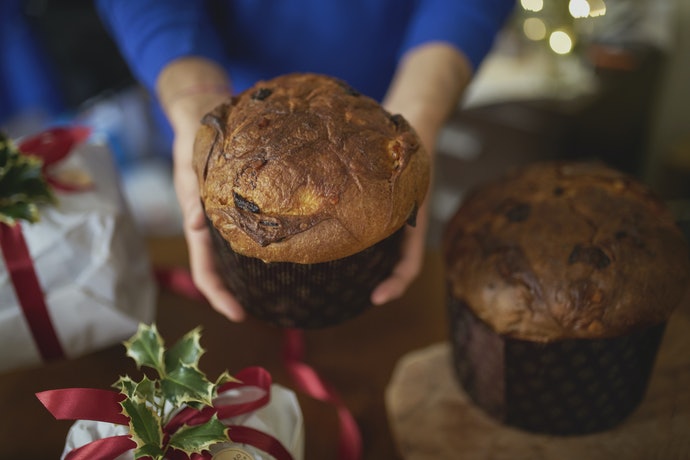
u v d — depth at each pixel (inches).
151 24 30.5
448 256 25.4
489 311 23.5
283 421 20.3
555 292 22.7
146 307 28.1
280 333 28.6
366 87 37.0
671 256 23.1
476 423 25.4
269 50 35.3
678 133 59.4
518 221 24.0
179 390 18.7
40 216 25.2
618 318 22.5
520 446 24.5
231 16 34.4
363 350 28.3
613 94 53.7
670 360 26.3
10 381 26.3
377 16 34.7
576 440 24.7
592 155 55.7
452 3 32.1
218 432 18.2
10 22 47.1
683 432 23.9
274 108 20.5
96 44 51.0
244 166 19.7
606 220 23.4
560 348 23.0
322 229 19.7
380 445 24.9
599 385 23.7
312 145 19.8
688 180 56.0
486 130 54.1
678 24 54.8
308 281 21.3
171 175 59.0
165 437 18.7
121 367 26.5
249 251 20.3
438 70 29.3
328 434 24.8
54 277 24.9
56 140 26.7
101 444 18.3
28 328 25.0
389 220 19.9
